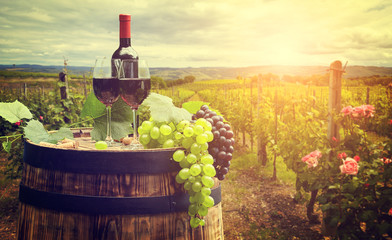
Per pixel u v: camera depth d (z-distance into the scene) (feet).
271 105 22.90
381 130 25.07
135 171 4.33
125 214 4.30
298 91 43.62
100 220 4.30
